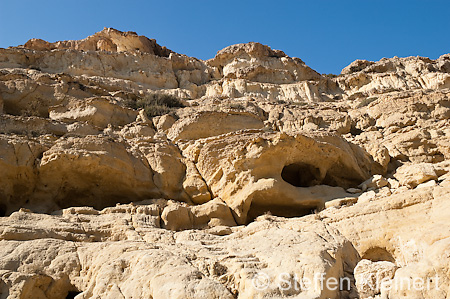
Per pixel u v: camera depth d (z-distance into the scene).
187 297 7.55
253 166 13.91
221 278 8.44
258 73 34.47
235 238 10.88
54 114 18.39
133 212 12.25
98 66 30.88
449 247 8.13
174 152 15.30
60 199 13.58
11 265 9.05
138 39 38.31
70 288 9.05
